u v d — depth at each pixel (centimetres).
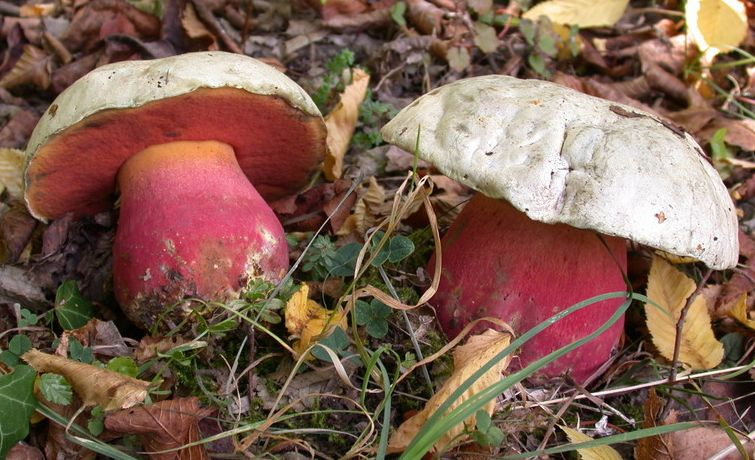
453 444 34
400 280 42
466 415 32
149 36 62
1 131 55
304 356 35
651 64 61
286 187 48
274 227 40
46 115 37
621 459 36
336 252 41
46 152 38
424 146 36
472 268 39
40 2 70
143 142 39
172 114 37
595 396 39
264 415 36
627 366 42
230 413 36
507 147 35
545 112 35
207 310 37
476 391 35
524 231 38
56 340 38
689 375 41
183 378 37
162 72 35
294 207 49
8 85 59
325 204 48
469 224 40
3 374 35
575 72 64
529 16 64
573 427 38
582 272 38
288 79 39
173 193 39
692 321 42
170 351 36
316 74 59
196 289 37
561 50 64
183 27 59
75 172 40
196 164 40
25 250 45
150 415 34
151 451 34
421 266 45
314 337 37
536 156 34
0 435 33
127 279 38
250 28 63
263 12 65
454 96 37
